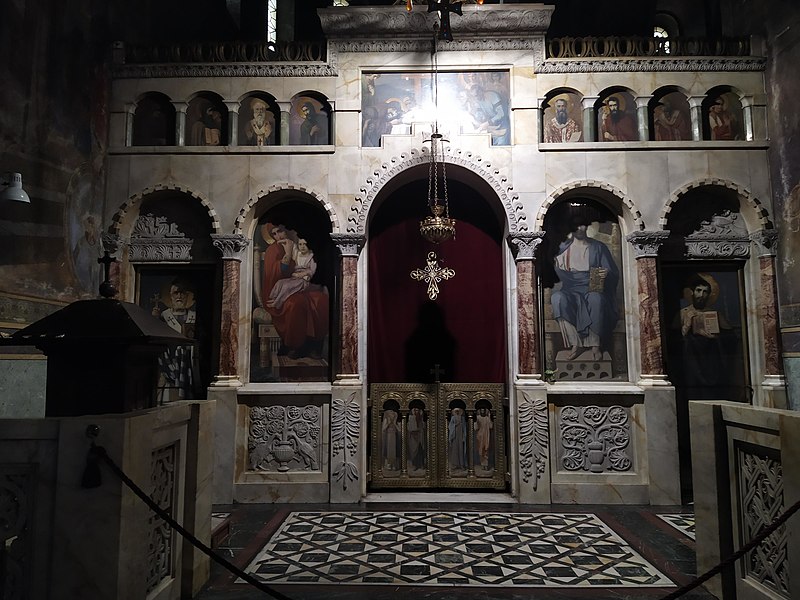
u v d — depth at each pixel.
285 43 8.64
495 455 8.43
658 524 6.79
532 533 6.44
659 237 8.05
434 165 8.34
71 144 7.39
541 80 8.41
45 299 6.80
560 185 8.22
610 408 8.05
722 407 4.82
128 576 3.51
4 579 3.41
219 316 8.43
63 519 3.43
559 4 11.53
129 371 4.14
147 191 8.27
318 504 7.74
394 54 8.48
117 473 3.43
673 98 8.48
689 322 8.48
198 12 10.82
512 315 8.39
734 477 4.69
